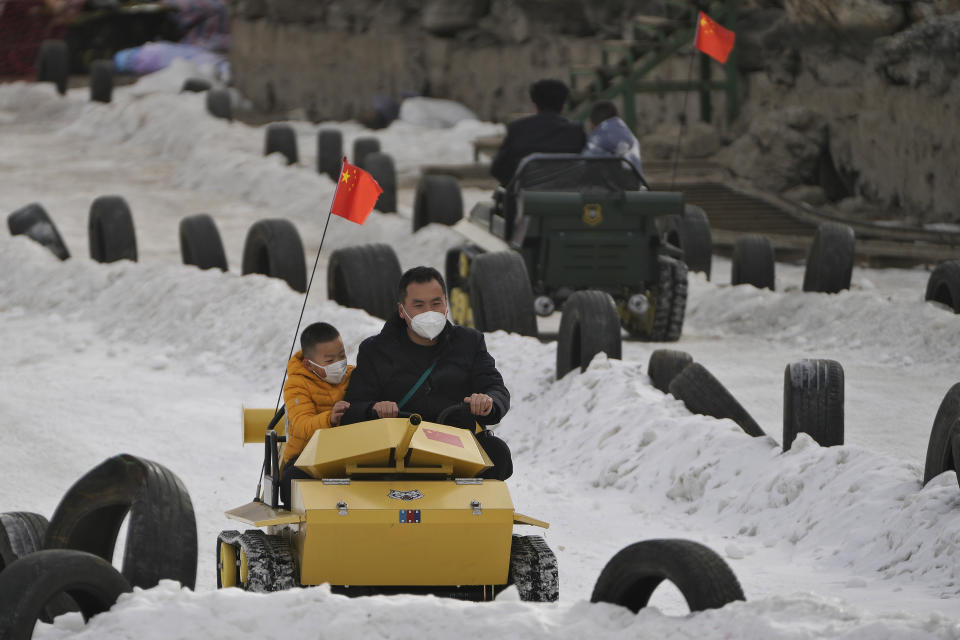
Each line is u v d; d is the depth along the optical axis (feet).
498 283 153.69
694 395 114.42
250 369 153.38
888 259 237.45
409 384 63.46
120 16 591.37
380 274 166.30
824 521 87.30
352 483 58.29
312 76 505.66
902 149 266.36
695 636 46.55
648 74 357.00
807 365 102.83
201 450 117.80
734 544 85.81
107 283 192.85
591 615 49.73
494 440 64.44
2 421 122.11
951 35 245.45
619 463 108.58
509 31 416.67
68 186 340.80
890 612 49.01
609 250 165.68
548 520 96.78
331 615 50.39
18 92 482.28
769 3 315.37
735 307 188.96
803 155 292.81
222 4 600.39
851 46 277.44
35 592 50.44
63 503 64.64
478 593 60.18
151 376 151.12
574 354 133.39
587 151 170.91
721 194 285.02
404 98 449.06
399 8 459.73
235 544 63.72
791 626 46.11
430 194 247.09
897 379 149.48
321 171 330.13
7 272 205.26
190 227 198.70
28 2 568.82
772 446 101.86
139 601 51.80
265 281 176.04
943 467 86.43
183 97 430.20
